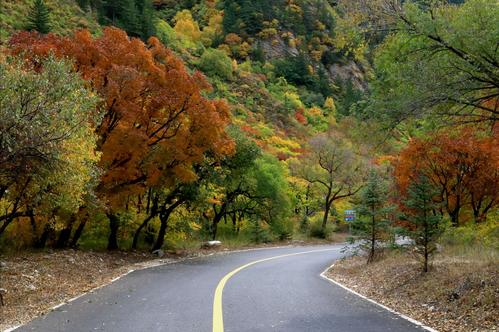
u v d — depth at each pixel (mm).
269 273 15828
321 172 46719
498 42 7961
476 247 14695
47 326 6793
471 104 8539
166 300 9234
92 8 87188
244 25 128500
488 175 19312
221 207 37281
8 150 8773
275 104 91562
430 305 8773
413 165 19891
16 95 8883
